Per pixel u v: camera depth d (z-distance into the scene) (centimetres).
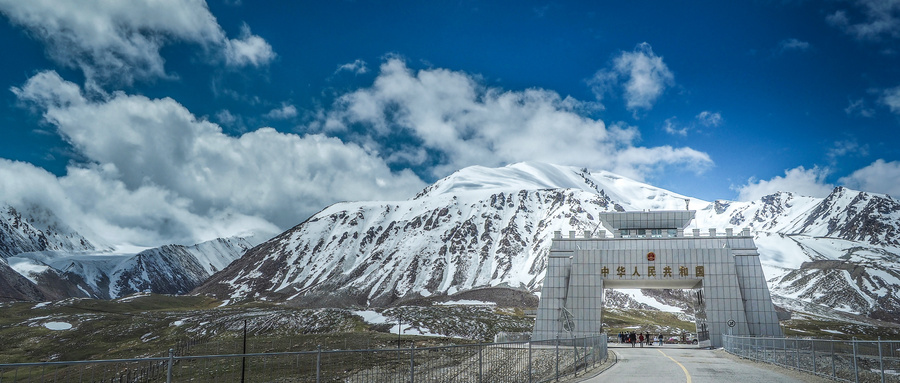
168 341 18700
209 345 15200
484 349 2669
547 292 8362
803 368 3669
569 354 3588
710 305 7756
